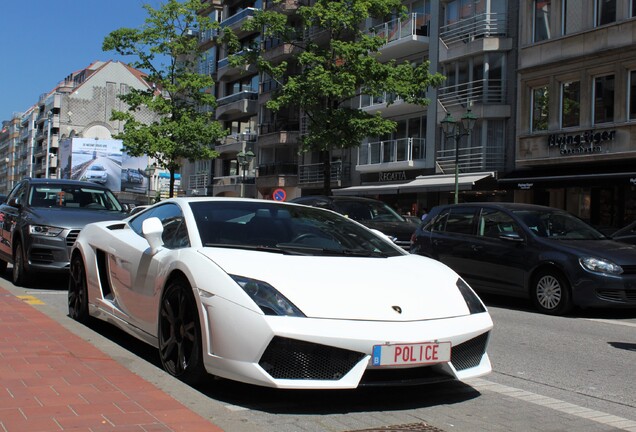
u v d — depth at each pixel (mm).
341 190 33750
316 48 24797
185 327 4520
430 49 31688
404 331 4027
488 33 28219
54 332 5969
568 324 8508
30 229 9797
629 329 8219
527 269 9633
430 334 4086
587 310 9914
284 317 3936
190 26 33938
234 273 4266
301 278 4266
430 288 4531
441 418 4145
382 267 4730
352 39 36094
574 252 9164
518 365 5953
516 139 26750
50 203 10773
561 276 9211
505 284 9984
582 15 24359
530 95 26328
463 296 4617
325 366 3926
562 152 24656
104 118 90125
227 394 4441
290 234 5266
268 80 44750
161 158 34594
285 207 5805
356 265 4676
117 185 78062
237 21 48312
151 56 33500
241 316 4004
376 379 4035
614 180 20344
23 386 4160
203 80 34062
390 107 32719
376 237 5730
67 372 4539
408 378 4113
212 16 55531
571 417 4340
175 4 33000
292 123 42656
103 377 4445
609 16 23500
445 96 30266
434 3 31656
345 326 3957
